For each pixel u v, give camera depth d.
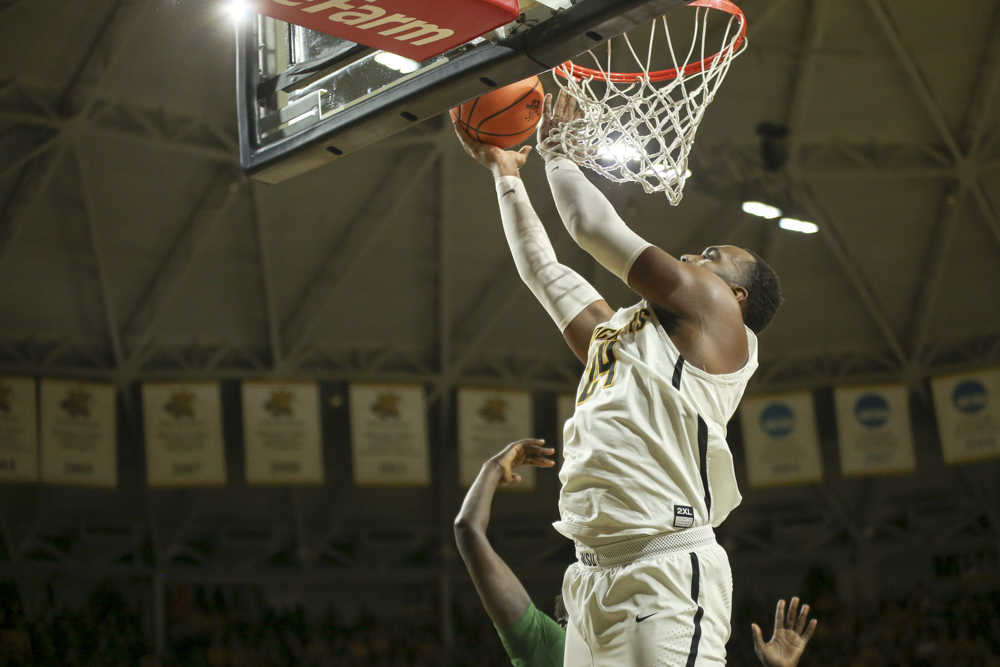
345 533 19.38
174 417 16.30
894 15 13.35
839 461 19.98
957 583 19.34
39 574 16.94
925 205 16.38
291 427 16.80
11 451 15.12
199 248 15.08
